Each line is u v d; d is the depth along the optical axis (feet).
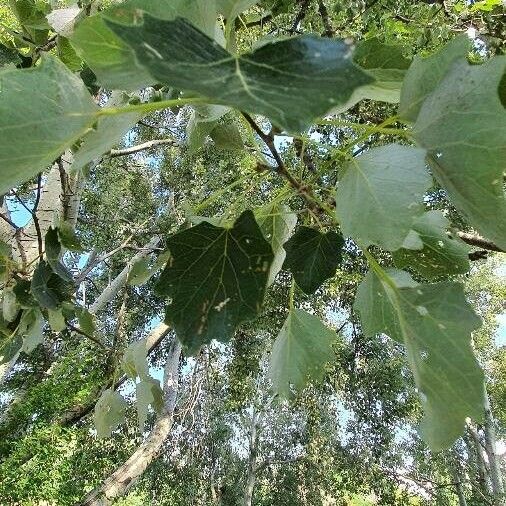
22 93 0.56
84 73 1.65
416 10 4.44
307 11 3.57
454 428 0.81
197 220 0.97
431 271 1.19
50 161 0.59
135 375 1.48
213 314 0.79
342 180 0.74
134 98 1.55
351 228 0.69
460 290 0.80
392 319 1.09
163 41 0.37
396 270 1.09
